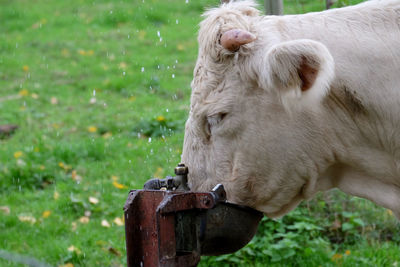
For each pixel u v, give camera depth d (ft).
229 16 11.83
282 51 10.30
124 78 36.11
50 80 37.22
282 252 18.17
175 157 24.64
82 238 19.79
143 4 51.78
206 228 10.47
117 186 23.29
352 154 11.91
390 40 11.57
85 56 41.27
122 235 20.13
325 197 20.97
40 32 47.16
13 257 17.72
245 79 11.33
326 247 19.11
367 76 11.44
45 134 29.19
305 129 11.49
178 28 45.19
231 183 11.66
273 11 17.43
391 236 20.33
